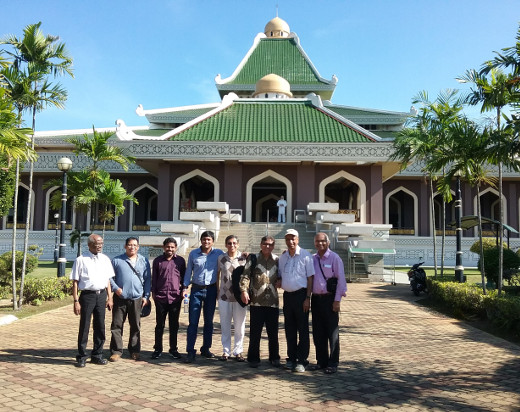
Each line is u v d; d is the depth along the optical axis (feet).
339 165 58.34
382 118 79.61
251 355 15.98
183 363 16.31
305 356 15.53
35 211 75.10
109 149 40.19
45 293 29.68
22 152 21.48
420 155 34.06
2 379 13.99
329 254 15.93
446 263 70.18
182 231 44.70
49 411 11.40
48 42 28.09
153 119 78.02
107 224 76.13
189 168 58.85
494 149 23.29
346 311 27.81
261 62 97.60
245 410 11.68
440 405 12.28
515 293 35.17
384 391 13.41
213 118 62.69
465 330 23.08
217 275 17.35
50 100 27.99
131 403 12.06
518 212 75.82
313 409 11.85
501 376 15.05
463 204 77.41
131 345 16.83
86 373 14.88
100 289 16.16
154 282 17.17
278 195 85.05
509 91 23.71
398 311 28.35
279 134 58.70
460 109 32.73
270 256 16.37
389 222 85.40
